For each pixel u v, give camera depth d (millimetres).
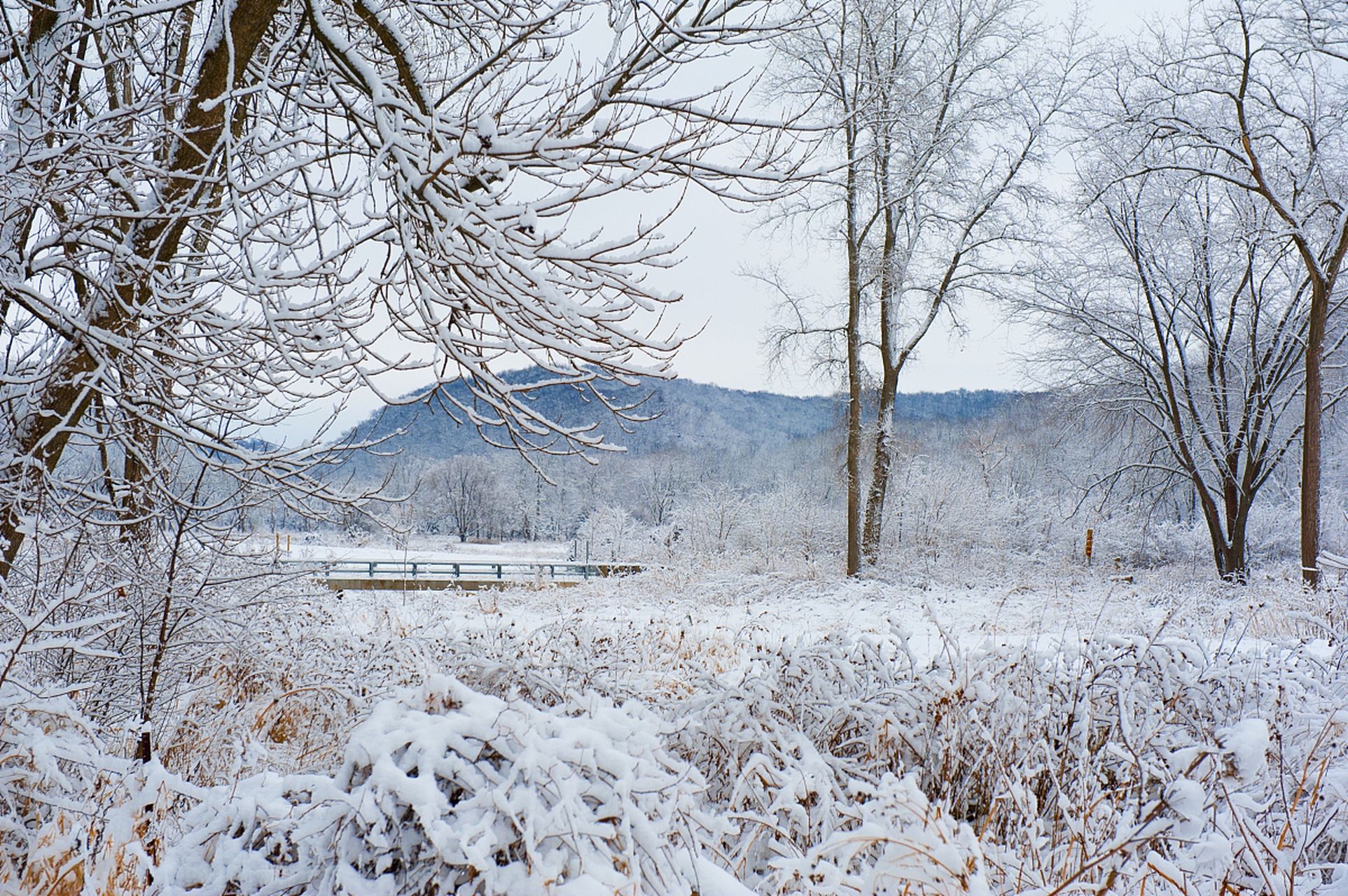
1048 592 14875
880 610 13758
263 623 5586
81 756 2781
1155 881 2750
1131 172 16859
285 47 4582
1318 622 5223
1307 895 2799
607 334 3861
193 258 4344
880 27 12047
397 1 5043
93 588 4156
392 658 5309
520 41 3914
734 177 4078
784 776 2928
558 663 3832
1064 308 18453
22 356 4273
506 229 3822
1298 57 14734
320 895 2010
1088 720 3352
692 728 3400
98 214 3779
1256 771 2684
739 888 2215
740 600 15523
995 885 2748
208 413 4402
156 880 2131
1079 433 21125
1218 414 17688
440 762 2074
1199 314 17891
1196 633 4391
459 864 1947
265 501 4520
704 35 4020
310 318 3811
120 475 4961
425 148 4059
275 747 4242
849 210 17875
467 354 4164
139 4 4414
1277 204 14883
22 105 3975
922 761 3602
